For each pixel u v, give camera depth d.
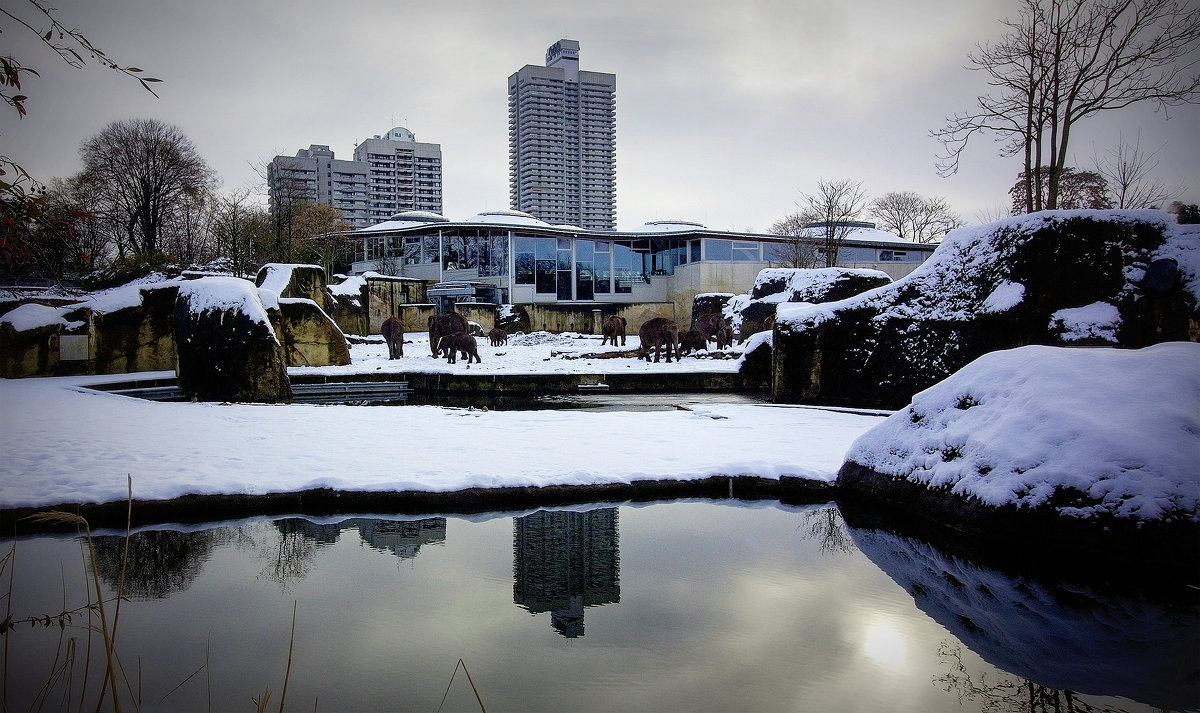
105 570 5.34
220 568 5.42
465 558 5.67
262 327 15.04
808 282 25.38
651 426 10.77
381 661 3.91
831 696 3.57
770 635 4.32
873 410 12.71
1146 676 3.87
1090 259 11.41
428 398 16.56
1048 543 5.66
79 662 3.84
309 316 19.95
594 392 17.89
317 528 6.42
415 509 6.87
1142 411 5.80
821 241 44.97
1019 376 6.66
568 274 44.88
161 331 21.70
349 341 28.50
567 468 7.71
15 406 12.76
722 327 25.00
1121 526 5.42
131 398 14.51
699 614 4.65
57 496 6.33
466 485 7.01
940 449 6.83
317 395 17.03
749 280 44.91
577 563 5.59
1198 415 5.69
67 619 4.43
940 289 12.89
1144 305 11.00
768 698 3.57
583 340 33.31
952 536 6.23
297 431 10.04
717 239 45.19
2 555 5.64
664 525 6.62
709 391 18.08
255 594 4.89
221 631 4.29
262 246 41.03
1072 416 5.98
